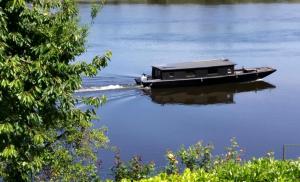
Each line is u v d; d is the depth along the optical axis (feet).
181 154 66.33
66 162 69.46
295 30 346.74
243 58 272.31
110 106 190.29
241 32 343.67
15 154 50.26
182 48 293.84
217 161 65.31
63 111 56.54
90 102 59.21
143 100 201.98
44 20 54.90
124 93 209.26
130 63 253.44
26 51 52.75
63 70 52.31
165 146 146.61
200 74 226.17
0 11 48.32
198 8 472.44
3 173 56.59
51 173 68.74
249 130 164.35
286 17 404.57
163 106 195.31
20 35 50.88
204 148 67.21
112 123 169.48
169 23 382.63
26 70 49.37
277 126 168.35
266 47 297.12
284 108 191.42
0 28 48.60
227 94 216.33
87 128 73.82
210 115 182.91
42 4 55.31
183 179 40.37
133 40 312.09
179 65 229.86
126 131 160.25
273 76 239.71
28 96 48.88
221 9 462.19
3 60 47.91
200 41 315.37
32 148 55.06
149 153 139.64
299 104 196.75
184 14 431.43
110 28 353.92
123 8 468.75
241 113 185.57
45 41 53.47
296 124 170.60
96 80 219.82
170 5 497.46
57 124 65.00
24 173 56.18
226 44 305.94
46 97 50.88
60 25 55.16
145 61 260.21
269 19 396.57
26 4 55.06
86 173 71.36
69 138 69.97
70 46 53.78
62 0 57.36
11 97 49.67
